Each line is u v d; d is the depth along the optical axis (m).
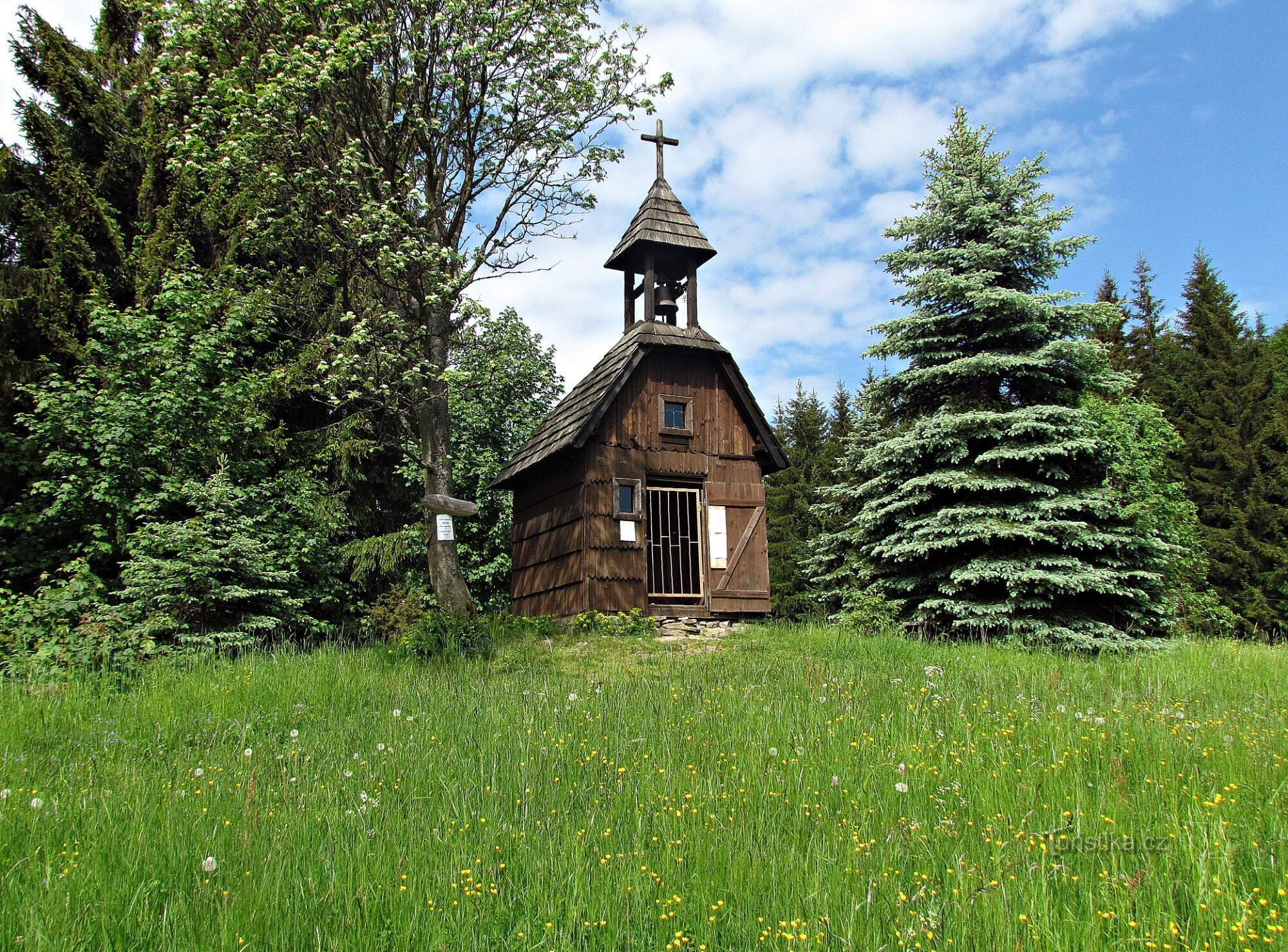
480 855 5.23
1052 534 16.64
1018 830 5.62
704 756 7.39
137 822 5.68
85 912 4.41
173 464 15.16
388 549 18.50
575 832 5.68
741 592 17.11
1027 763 6.88
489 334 23.27
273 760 7.52
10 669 10.74
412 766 7.23
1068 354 17.73
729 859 5.09
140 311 16.58
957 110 19.06
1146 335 41.22
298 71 14.55
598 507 16.06
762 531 17.64
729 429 17.81
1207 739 7.85
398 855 5.19
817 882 4.79
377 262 15.12
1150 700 10.18
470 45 14.95
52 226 17.30
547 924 4.32
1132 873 4.84
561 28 15.62
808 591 30.77
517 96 16.05
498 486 20.05
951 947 4.14
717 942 4.35
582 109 16.75
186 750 7.89
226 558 13.66
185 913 4.43
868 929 4.30
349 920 4.38
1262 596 30.16
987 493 17.50
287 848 5.30
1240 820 5.64
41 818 5.81
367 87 15.52
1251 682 12.50
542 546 17.78
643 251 18.03
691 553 19.09
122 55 20.97
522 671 12.11
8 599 13.62
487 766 7.19
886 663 12.62
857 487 19.89
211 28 14.98
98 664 11.16
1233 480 33.09
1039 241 18.58
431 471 15.76
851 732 7.98
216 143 15.57
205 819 5.83
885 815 5.96
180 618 13.10
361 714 9.41
